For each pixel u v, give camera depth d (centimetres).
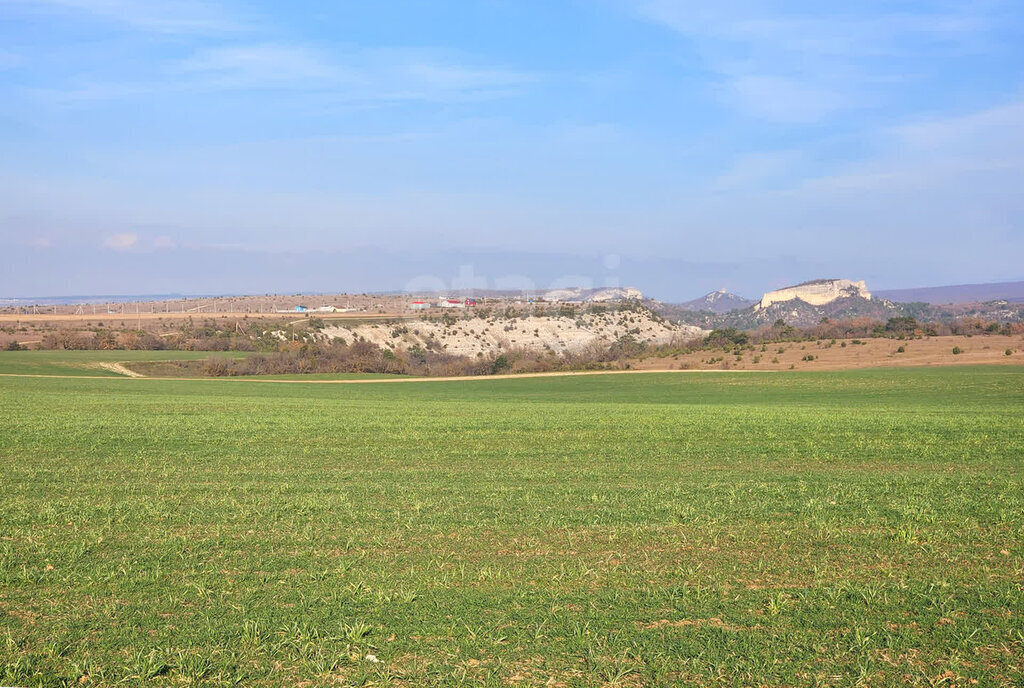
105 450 2283
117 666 671
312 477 1814
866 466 2012
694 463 2078
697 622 773
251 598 853
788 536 1146
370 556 1037
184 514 1327
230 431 2817
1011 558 1016
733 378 7606
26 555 1031
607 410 4147
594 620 777
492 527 1212
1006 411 3997
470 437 2689
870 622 769
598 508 1375
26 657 685
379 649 708
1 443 2391
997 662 676
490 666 672
